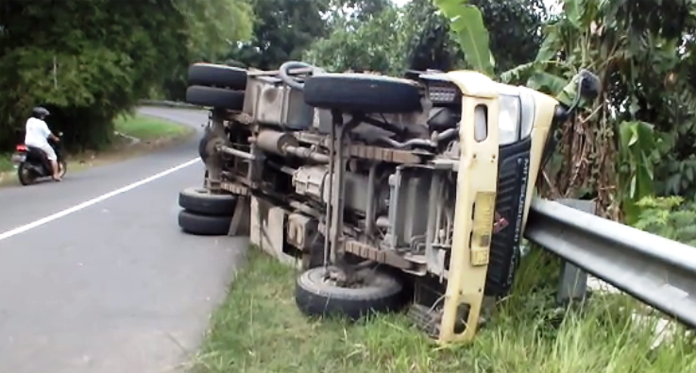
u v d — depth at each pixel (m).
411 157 4.43
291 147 6.29
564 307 4.46
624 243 3.70
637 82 7.21
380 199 4.95
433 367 3.93
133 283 6.04
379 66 17.91
